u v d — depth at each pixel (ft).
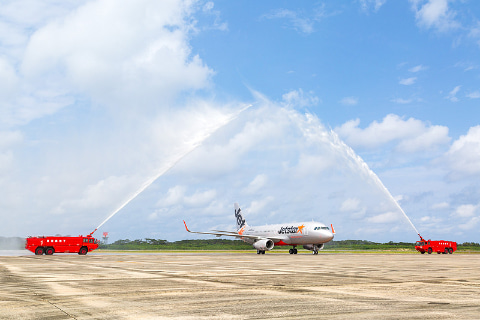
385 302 40.91
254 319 32.32
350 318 32.58
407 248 488.85
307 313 34.81
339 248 522.06
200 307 37.86
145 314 34.47
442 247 279.08
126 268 93.97
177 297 44.29
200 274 75.41
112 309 36.83
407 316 33.35
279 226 248.52
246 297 44.34
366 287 54.24
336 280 63.98
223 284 57.52
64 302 40.73
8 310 36.24
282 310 36.29
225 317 33.14
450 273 80.02
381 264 114.73
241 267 98.43
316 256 195.42
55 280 63.31
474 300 42.45
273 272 81.10
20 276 70.64
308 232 226.99
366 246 515.09
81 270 86.69
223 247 538.47
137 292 48.47
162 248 507.71
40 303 40.09
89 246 211.61
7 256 182.80
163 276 71.00
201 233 253.24
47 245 203.51
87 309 36.81
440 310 36.27
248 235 254.68
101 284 57.41
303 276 71.31
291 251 259.39
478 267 100.94
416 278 68.33
